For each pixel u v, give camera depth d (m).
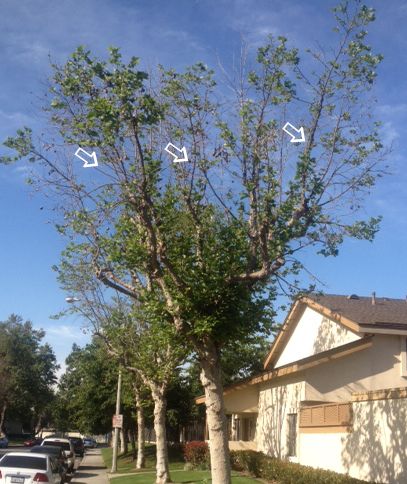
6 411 85.94
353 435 16.75
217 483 13.82
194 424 45.66
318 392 20.00
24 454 18.94
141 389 32.00
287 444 21.78
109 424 46.75
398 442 14.61
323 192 13.52
